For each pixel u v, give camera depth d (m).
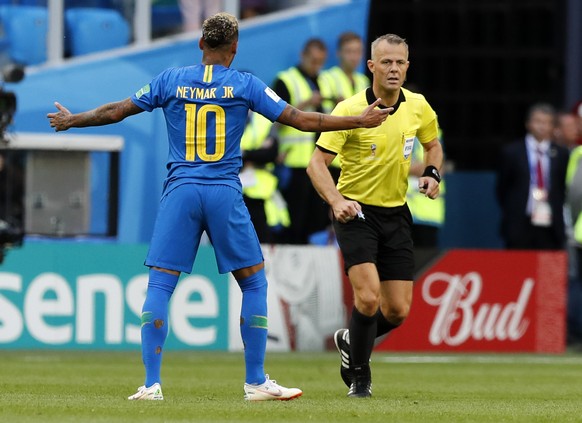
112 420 22.83
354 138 29.62
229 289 48.50
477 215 60.19
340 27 56.09
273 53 55.44
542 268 51.25
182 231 26.73
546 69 60.94
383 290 30.45
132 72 54.34
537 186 55.22
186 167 26.80
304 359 45.66
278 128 52.72
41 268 47.06
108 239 53.47
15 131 52.53
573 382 37.66
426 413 25.88
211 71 26.86
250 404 26.80
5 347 46.94
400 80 29.28
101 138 53.41
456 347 50.62
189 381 35.44
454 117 60.69
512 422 24.47
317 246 49.41
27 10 53.50
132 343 47.69
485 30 60.56
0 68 53.38
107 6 54.28
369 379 30.41
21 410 24.77
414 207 54.38
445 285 50.56
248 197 51.69
